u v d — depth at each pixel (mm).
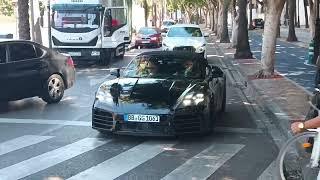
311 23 23953
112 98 8773
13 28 39656
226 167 7031
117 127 8516
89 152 7777
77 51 22844
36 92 11914
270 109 11195
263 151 7949
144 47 39406
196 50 24047
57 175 6570
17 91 11398
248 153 7824
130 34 32625
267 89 14555
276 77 17469
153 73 9820
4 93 11109
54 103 12383
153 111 8406
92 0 22734
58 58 12602
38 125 9742
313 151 5254
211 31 67688
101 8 22766
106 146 8164
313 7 23766
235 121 10477
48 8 22812
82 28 22688
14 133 9031
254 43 42000
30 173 6645
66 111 11273
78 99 13031
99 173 6680
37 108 11664
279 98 12773
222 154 7750
